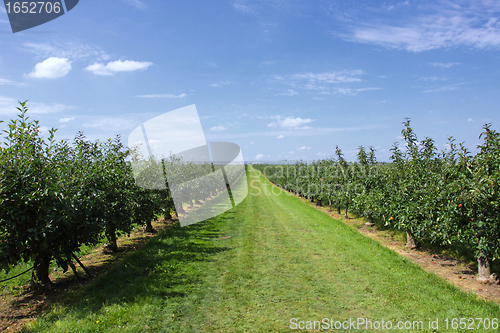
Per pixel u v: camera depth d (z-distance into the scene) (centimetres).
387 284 565
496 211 537
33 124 538
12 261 467
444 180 658
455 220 592
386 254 768
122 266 670
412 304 477
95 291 531
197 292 532
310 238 980
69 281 601
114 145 924
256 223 1298
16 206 461
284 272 644
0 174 455
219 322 423
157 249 816
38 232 468
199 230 1125
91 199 633
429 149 830
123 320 421
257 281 590
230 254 791
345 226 1191
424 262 737
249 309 466
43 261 524
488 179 532
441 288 543
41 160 539
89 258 772
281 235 1040
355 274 624
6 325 411
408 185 801
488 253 561
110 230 805
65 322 407
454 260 745
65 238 540
